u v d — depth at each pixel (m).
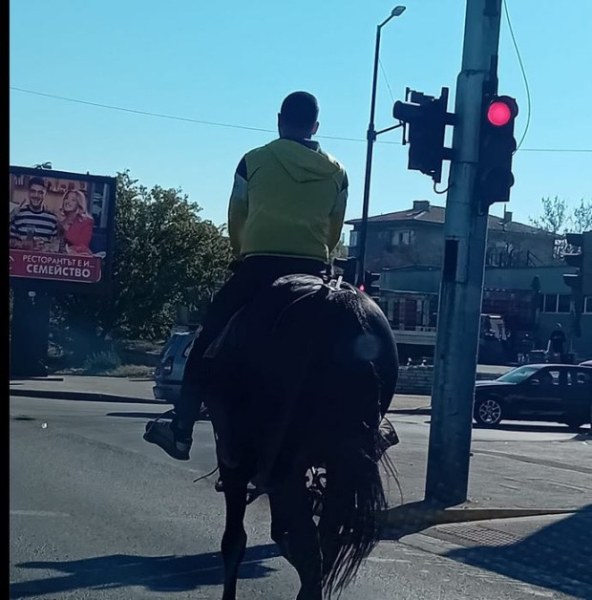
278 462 5.20
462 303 11.05
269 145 6.23
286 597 7.18
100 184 36.56
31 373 35.06
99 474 12.14
